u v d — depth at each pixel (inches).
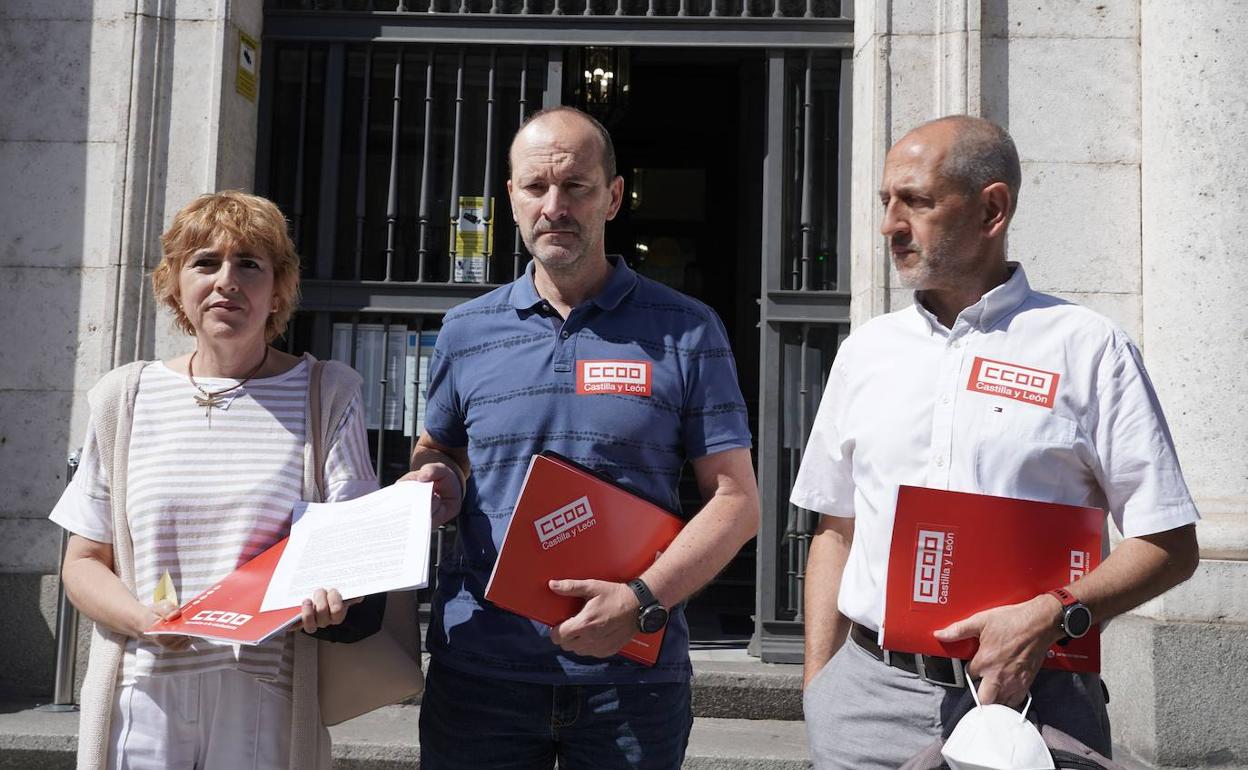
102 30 171.2
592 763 77.2
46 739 139.0
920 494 64.4
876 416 72.1
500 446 79.7
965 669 65.1
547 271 79.9
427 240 181.9
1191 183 153.3
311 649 75.7
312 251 181.3
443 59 184.1
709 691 160.4
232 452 77.4
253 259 78.4
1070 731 64.8
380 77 183.6
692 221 361.7
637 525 74.4
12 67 170.9
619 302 81.3
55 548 164.9
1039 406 66.5
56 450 166.4
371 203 183.3
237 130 173.8
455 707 79.1
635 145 362.0
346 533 73.5
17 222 168.9
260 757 73.9
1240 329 149.3
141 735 72.6
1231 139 151.8
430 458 85.4
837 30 178.4
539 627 77.1
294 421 79.4
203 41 169.8
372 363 180.9
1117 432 65.4
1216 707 140.9
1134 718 146.9
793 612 175.6
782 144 180.2
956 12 164.2
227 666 73.6
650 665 75.9
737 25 180.1
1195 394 150.8
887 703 68.9
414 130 183.3
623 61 236.8
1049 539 64.1
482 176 182.7
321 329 179.9
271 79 181.0
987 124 69.8
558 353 80.0
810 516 177.0
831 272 181.0
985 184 68.1
